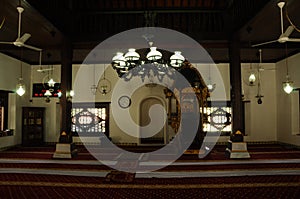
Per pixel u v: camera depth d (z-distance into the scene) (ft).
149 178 21.44
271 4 19.70
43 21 22.75
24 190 18.25
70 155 29.09
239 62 28.86
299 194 17.02
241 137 28.78
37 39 28.37
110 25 29.45
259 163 26.21
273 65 42.55
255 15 22.00
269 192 17.46
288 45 31.09
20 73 39.91
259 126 41.91
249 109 42.34
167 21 29.76
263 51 36.68
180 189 18.33
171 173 22.53
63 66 28.96
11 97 38.58
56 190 18.24
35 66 43.09
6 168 24.52
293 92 37.32
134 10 29.19
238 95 28.91
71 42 29.04
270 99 42.19
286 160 27.43
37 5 20.29
